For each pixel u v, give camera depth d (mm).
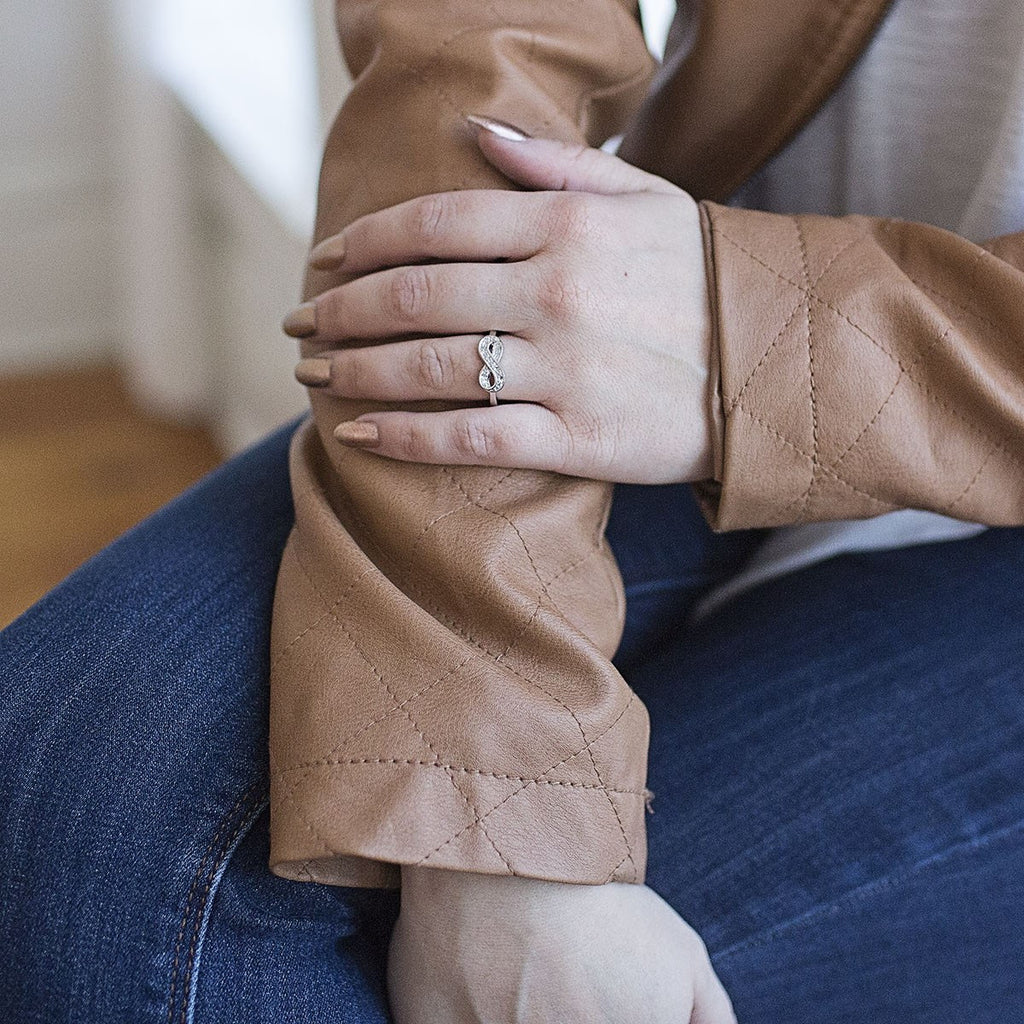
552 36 589
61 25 1767
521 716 522
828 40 601
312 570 559
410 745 521
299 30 1363
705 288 567
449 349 556
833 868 594
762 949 593
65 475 1652
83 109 1827
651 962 542
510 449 551
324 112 1209
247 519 626
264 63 1617
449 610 546
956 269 568
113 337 1976
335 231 602
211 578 596
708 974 567
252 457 672
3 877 530
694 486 588
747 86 624
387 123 592
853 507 569
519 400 561
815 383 554
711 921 592
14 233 1871
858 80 632
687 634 678
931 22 611
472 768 519
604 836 530
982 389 553
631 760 540
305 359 594
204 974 529
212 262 1638
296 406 1414
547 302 554
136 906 527
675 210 574
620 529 688
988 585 639
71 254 1910
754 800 606
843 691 622
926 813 598
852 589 650
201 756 547
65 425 1773
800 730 616
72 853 528
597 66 603
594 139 639
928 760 605
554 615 536
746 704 626
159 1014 524
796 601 654
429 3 587
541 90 587
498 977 532
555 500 559
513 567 542
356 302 569
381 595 536
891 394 555
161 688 558
